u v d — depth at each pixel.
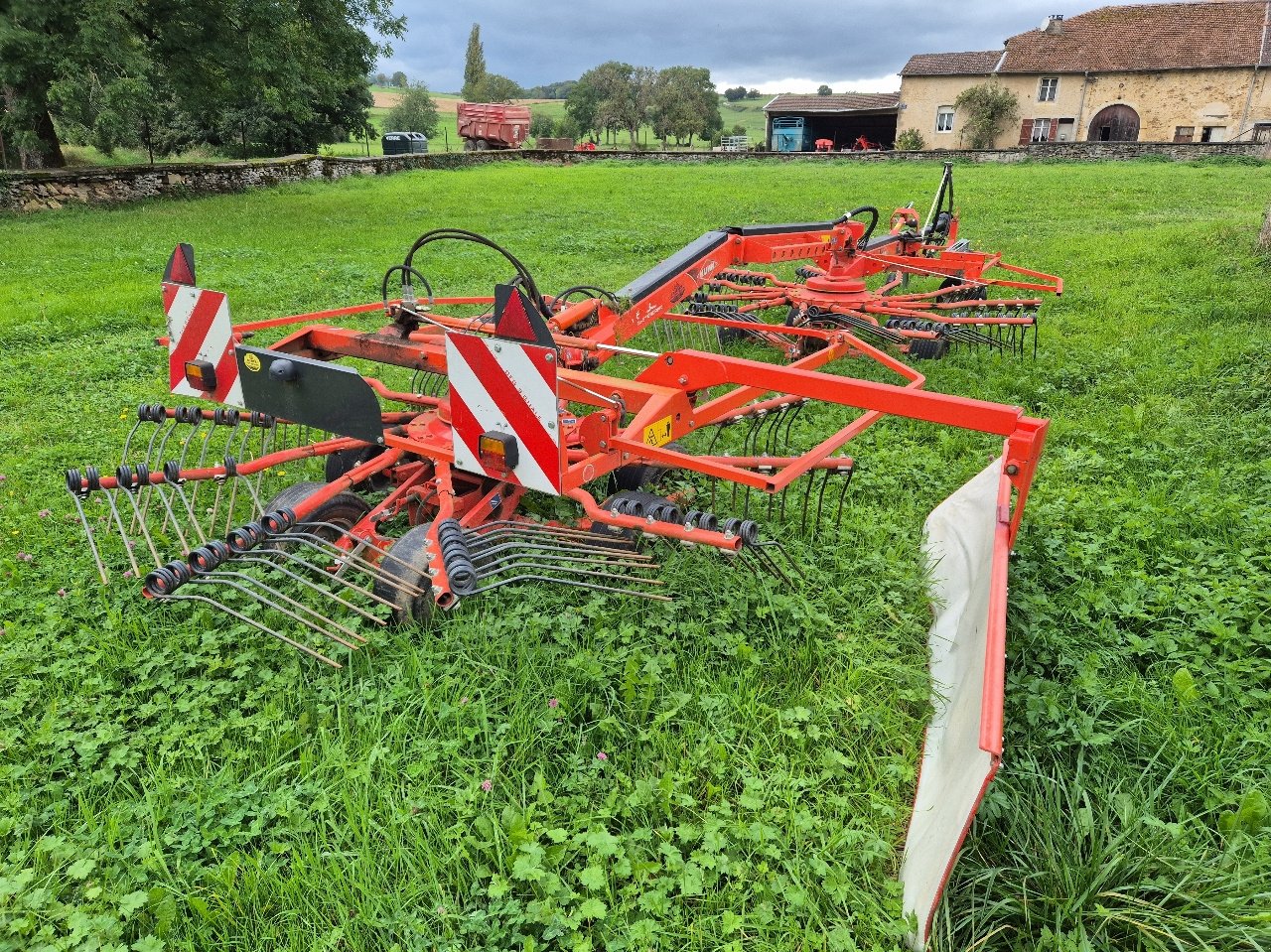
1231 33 44.25
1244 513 4.61
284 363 3.87
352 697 3.28
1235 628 3.55
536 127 88.81
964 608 3.55
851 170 34.66
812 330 6.55
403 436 4.44
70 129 31.52
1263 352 7.15
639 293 5.98
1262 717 3.13
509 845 2.61
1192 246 12.71
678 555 4.19
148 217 19.70
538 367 3.31
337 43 22.03
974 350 8.32
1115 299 9.95
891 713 3.24
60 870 2.60
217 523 4.83
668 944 2.37
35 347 9.01
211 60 21.02
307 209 21.44
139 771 3.02
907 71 50.16
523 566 3.60
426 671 3.37
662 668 3.45
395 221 19.39
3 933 2.32
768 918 2.41
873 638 3.69
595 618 3.74
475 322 5.01
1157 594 3.88
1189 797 2.86
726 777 2.96
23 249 14.95
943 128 50.56
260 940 2.39
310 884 2.50
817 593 4.03
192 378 4.36
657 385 4.20
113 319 10.05
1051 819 2.66
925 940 2.32
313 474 5.52
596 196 25.34
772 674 3.49
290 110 21.69
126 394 7.30
